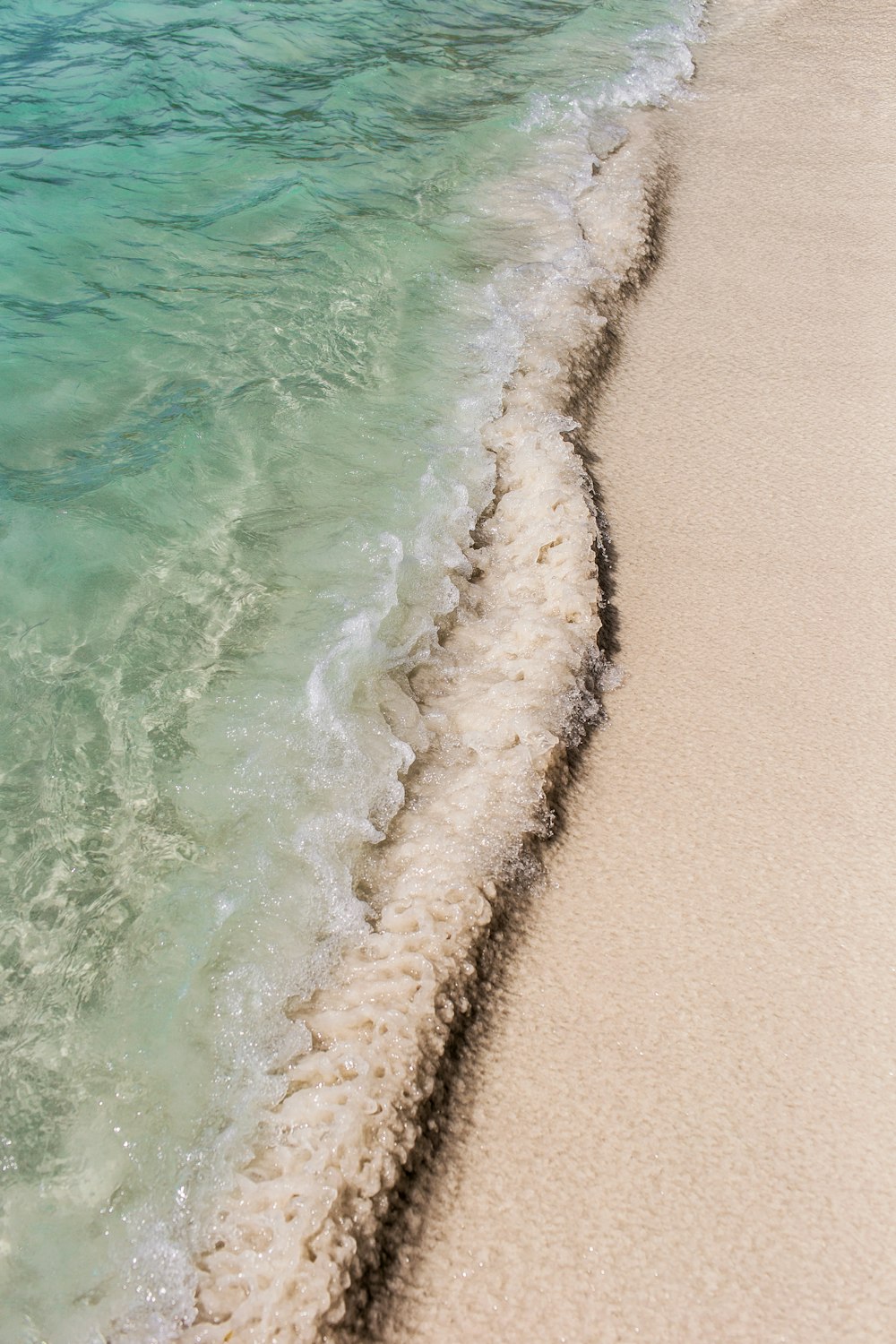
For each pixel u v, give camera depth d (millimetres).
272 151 5480
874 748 2949
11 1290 1905
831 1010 2383
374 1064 2143
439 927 2391
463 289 4570
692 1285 1965
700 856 2666
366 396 3973
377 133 5699
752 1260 2002
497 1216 2033
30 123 5668
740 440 3992
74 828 2602
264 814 2611
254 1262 1901
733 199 5438
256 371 4059
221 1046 2199
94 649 3025
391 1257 1961
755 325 4594
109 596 3178
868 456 3939
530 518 3541
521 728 2840
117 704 2873
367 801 2658
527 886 2559
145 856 2543
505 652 3113
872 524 3656
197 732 2801
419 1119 2111
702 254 5031
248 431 3764
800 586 3422
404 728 2865
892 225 5277
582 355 4254
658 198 5336
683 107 6258
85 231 4797
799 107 6297
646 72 6484
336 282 4543
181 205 5016
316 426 3814
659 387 4242
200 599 3168
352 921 2410
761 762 2895
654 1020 2340
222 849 2551
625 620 3277
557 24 7078
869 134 6047
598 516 3598
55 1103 2137
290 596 3184
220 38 6605
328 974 2314
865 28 7273
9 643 3037
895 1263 2018
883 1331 1929
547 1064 2252
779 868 2650
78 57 6371
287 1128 2062
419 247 4793
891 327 4594
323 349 4180
